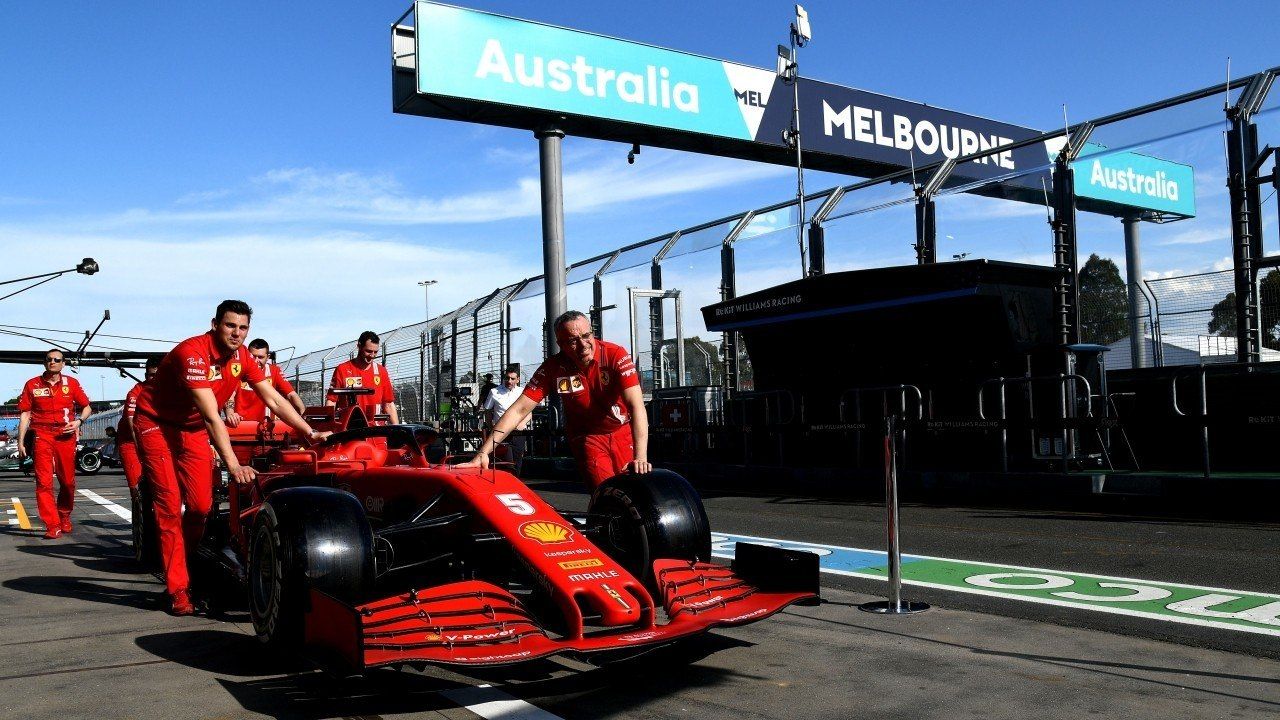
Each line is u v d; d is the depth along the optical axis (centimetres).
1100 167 1662
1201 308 1281
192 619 544
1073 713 353
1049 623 499
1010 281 1154
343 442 572
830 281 1285
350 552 418
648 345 1864
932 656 436
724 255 1745
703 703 374
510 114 1680
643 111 1784
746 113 1933
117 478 2080
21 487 1808
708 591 434
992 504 1070
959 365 1228
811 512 1038
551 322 1717
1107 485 1039
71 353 1714
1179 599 551
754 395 1449
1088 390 1049
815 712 360
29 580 688
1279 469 1022
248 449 773
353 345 2617
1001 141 2352
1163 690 379
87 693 396
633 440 537
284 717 364
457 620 382
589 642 367
